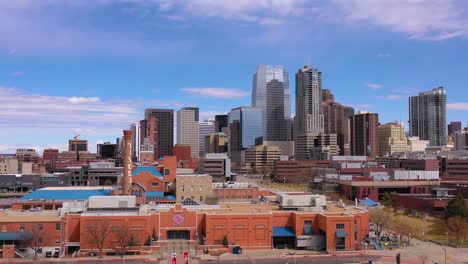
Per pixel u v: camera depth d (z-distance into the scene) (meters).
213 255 152.12
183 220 162.38
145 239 156.12
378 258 149.88
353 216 159.38
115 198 165.75
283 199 175.12
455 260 149.00
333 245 157.50
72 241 154.75
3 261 141.38
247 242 161.00
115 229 153.75
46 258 146.25
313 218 163.88
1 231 149.75
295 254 153.75
